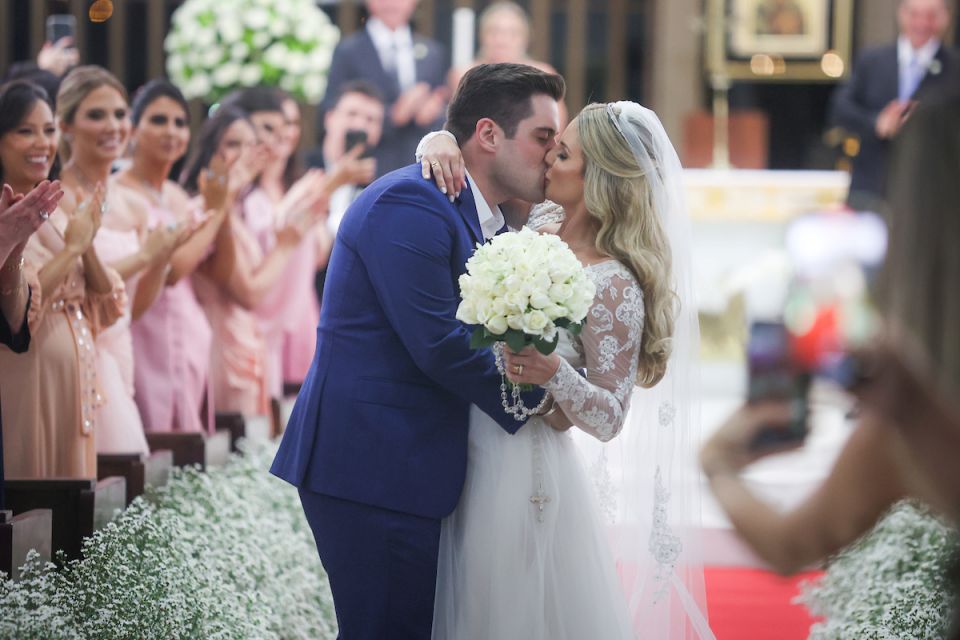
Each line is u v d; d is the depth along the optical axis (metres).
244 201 8.62
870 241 2.07
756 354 2.21
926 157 2.04
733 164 12.45
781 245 11.50
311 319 9.38
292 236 7.86
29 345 5.10
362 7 16.31
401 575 4.29
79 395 5.38
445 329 4.22
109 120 6.00
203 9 10.02
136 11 16.61
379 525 4.27
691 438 4.65
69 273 5.35
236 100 8.55
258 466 6.79
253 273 7.98
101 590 4.36
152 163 6.84
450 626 4.34
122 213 6.58
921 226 2.03
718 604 6.72
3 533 4.12
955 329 2.01
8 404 5.23
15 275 4.72
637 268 4.38
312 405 4.36
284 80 10.09
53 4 16.27
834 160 15.40
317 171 8.86
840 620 5.59
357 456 4.28
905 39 11.91
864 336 2.08
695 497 4.66
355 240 4.33
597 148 4.43
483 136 4.43
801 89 15.77
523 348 4.00
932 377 2.03
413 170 4.41
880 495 2.18
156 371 6.85
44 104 5.31
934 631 4.46
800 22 14.94
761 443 2.27
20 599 3.84
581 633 4.35
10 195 4.61
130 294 6.34
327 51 10.14
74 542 4.77
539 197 4.52
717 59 15.01
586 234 4.52
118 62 16.47
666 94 15.73
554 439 4.44
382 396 4.29
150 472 5.68
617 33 16.73
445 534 4.39
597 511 4.52
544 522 4.33
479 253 4.00
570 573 4.37
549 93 4.45
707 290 11.59
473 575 4.32
